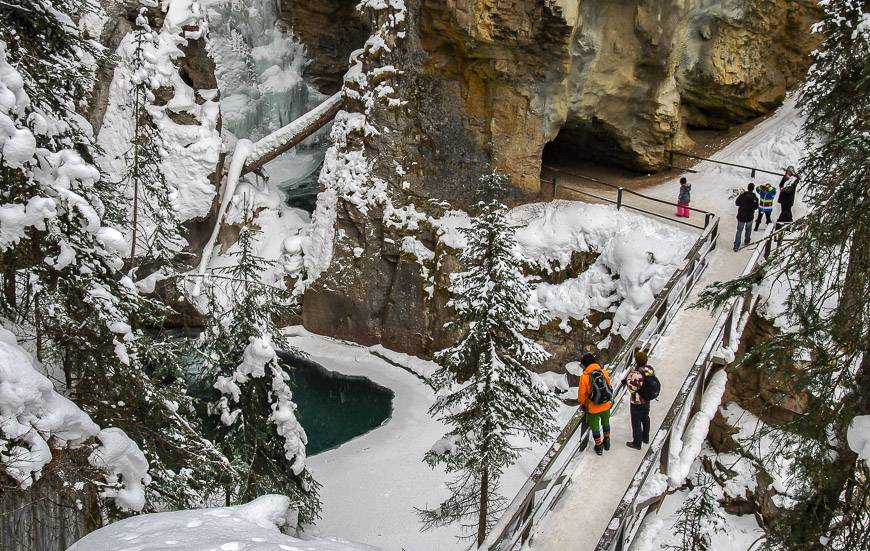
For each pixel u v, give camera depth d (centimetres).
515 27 2216
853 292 766
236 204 2922
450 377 1537
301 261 2870
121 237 1088
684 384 1139
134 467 1007
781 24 2600
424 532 1750
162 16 2750
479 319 1431
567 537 963
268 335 1443
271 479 1508
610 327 2172
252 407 1469
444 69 2484
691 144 2777
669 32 2367
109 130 2644
